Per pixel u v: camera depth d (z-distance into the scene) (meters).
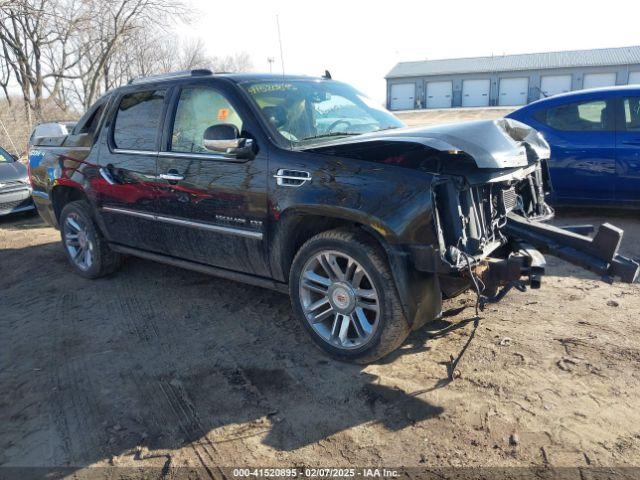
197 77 4.25
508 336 3.68
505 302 4.25
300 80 4.41
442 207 3.02
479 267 3.12
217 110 3.99
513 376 3.20
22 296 5.21
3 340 4.24
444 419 2.86
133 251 4.98
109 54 28.19
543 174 4.21
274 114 3.82
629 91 6.25
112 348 3.96
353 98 4.59
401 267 3.06
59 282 5.53
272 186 3.54
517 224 3.47
